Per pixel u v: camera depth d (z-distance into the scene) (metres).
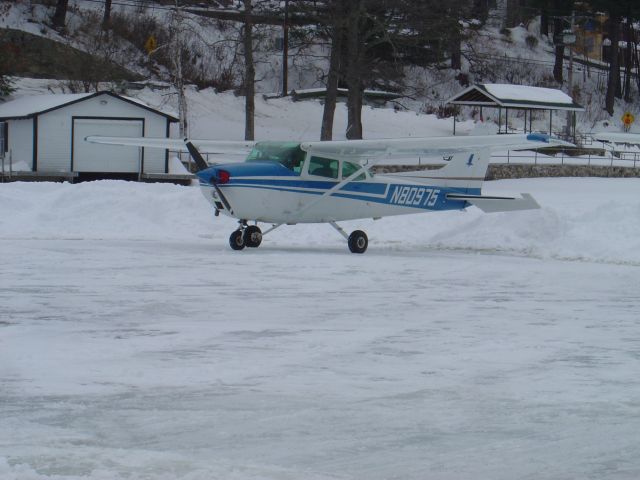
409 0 60.12
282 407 9.48
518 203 27.41
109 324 14.10
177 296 17.06
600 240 25.23
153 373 10.92
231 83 79.75
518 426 8.88
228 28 84.25
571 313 15.77
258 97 79.19
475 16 86.19
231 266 21.72
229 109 74.81
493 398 9.92
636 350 12.59
